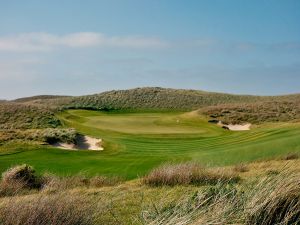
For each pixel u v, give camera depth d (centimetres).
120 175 2525
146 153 4172
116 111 11425
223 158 3150
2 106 7738
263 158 2598
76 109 10662
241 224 630
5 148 4475
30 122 6969
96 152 4312
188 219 601
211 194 838
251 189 788
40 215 683
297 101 10625
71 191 1352
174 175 1461
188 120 7900
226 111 8588
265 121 8244
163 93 14625
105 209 875
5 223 656
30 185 1655
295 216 696
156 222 637
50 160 3553
